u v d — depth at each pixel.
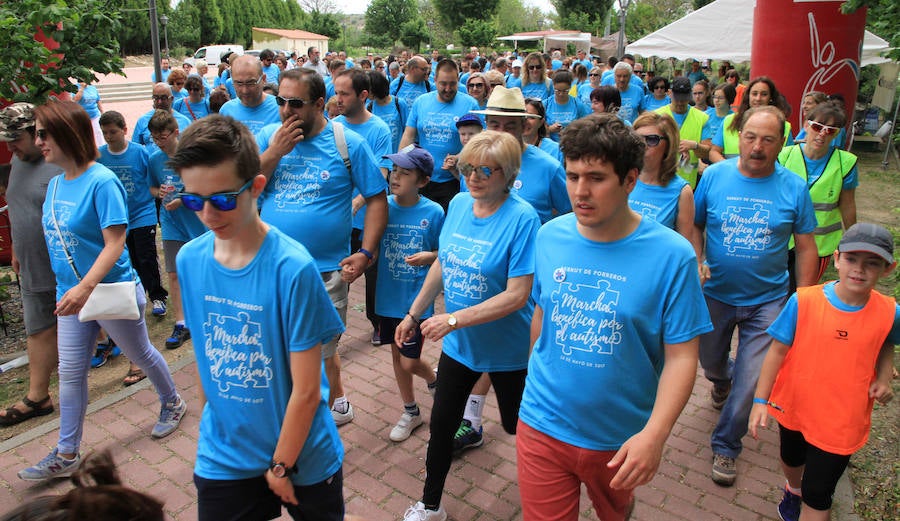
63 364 3.76
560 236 2.38
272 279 2.07
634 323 2.22
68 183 3.77
